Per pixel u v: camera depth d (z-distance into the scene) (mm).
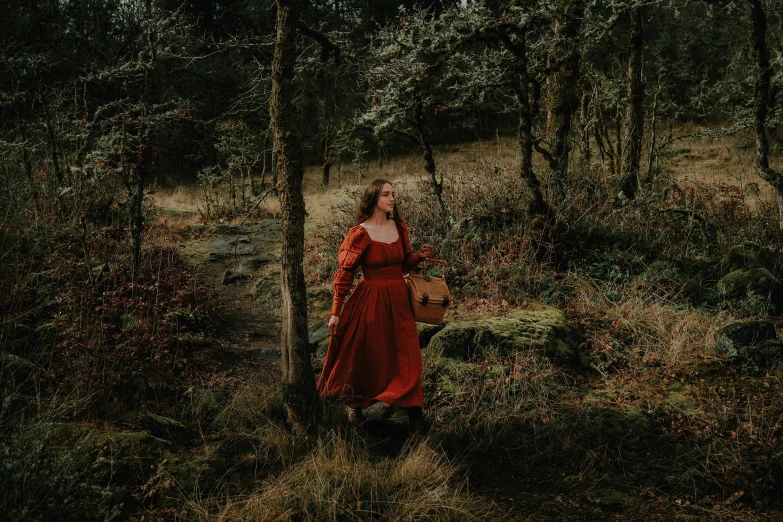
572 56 7629
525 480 3703
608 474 3752
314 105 18562
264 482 3309
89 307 4340
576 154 10445
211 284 7258
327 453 3559
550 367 4586
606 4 7207
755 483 3602
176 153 19953
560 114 7766
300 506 3117
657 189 9227
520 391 4395
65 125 6762
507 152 19469
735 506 3443
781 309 6062
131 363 4121
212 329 5457
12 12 13961
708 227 7969
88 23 15812
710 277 6820
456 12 6484
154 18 5707
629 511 3418
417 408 3875
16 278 4371
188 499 3119
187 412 3924
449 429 4102
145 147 5184
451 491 3412
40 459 3039
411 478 3395
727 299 6176
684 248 7488
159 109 5746
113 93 10586
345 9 27203
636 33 8648
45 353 3945
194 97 17750
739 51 17266
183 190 16688
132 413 3662
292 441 3693
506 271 6215
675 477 3691
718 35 21141
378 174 19516
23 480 2807
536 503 3473
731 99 16250
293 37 3762
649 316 5480
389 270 3943
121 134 5234
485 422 4137
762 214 8719
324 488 3195
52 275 4629
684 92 20578
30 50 10656
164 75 15250
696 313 5703
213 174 12070
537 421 4180
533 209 6816
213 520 2998
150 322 4566
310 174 21141
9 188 5785
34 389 3633
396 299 3914
